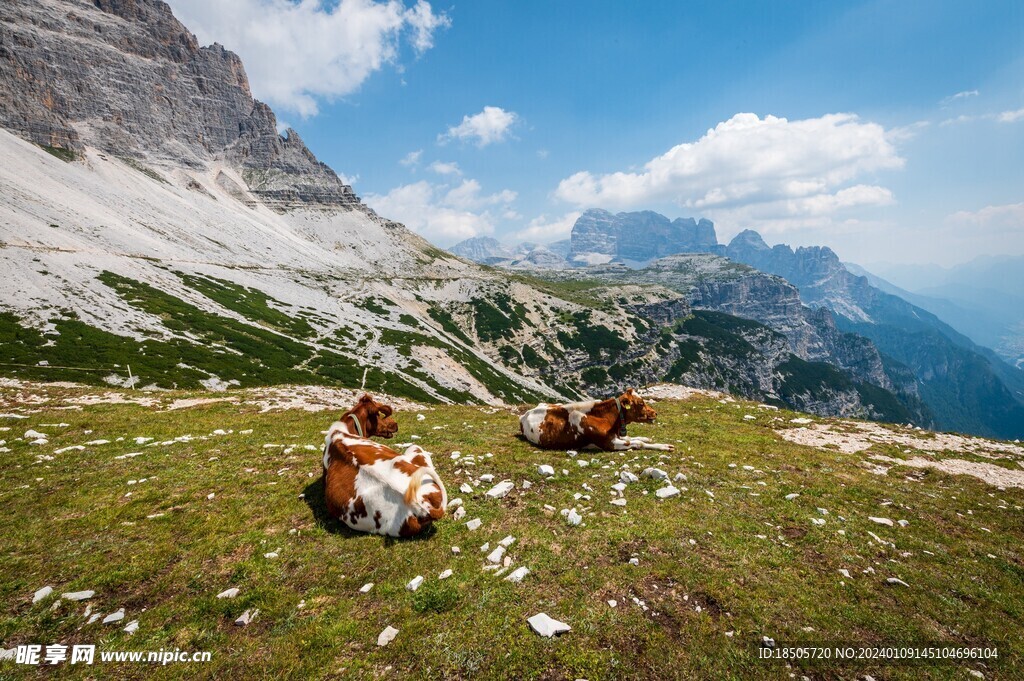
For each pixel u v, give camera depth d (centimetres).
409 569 363
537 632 298
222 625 311
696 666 279
